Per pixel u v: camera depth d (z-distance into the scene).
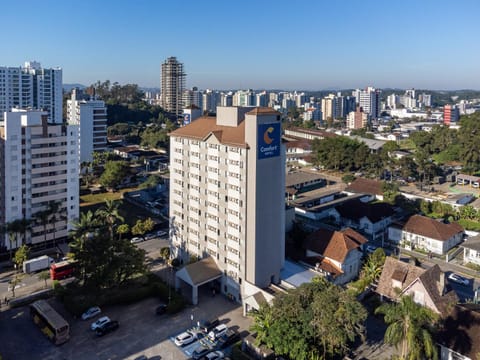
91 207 127.12
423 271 70.56
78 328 66.44
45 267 86.00
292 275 77.44
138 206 128.88
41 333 64.75
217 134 75.56
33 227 93.31
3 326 66.31
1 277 82.88
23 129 90.38
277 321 56.91
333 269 80.06
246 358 57.72
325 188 154.88
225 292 77.38
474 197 144.75
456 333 56.69
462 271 88.12
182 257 87.88
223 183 75.25
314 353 55.12
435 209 124.06
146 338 64.06
